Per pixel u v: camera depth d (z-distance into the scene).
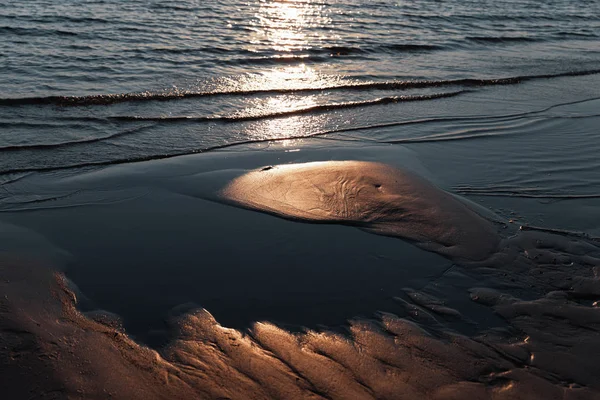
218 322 3.15
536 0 18.42
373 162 5.34
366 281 3.55
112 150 5.60
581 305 3.36
